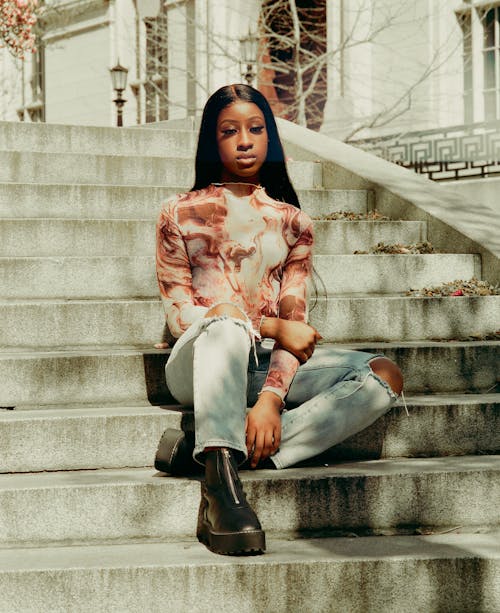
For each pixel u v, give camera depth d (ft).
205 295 10.78
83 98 67.46
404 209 19.20
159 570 8.48
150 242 17.10
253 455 9.79
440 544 9.36
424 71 46.91
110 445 10.71
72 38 68.28
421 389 12.67
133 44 64.59
